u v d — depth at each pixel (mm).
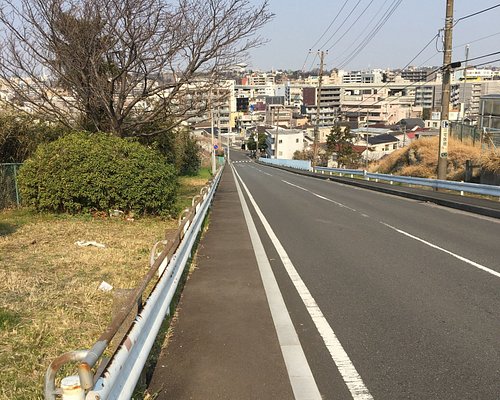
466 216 13820
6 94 16062
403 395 3371
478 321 4898
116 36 14102
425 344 4297
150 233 10359
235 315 5059
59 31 13594
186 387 3471
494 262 7660
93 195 11844
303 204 17156
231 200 18672
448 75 20594
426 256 8125
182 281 6379
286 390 3438
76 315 4992
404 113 131500
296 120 140125
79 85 14195
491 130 28859
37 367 3756
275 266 7355
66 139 12375
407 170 34875
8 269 6855
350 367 3814
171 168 13211
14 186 13461
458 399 3316
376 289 6074
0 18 13734
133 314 3225
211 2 14586
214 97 16516
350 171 38438
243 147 144000
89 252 8117
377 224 12039
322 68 49875
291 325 4766
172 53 14539
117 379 2584
